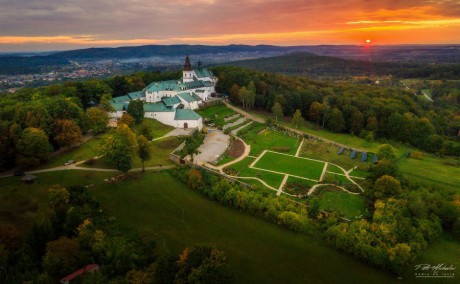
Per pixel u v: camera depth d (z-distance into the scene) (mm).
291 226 119812
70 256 88688
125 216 121188
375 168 151375
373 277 101438
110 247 97250
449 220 125125
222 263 83500
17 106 170625
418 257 110125
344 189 151875
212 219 124188
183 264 84438
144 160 154625
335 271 102688
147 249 103000
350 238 109750
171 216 124000
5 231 97000
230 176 157250
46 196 125438
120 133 156750
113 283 82125
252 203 128625
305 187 151750
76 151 165625
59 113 170000
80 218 104438
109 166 154375
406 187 141875
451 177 169625
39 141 144875
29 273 84125
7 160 145500
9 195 124562
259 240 114125
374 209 131125
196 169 155750
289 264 104062
